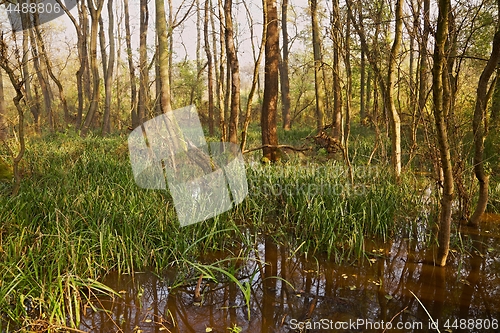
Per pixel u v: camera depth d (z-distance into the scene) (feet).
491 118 19.25
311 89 67.82
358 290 12.00
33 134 38.81
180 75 53.78
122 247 13.47
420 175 22.63
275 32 29.01
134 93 45.78
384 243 15.57
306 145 35.70
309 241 14.61
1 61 15.17
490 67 13.71
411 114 18.74
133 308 11.01
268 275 13.02
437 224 16.34
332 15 20.68
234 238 16.05
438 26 10.43
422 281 12.58
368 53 19.92
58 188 17.44
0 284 10.70
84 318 10.44
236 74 26.81
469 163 19.71
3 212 14.53
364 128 45.57
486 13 17.58
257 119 71.82
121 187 17.42
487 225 16.96
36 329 9.66
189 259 13.98
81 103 47.65
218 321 10.36
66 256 12.59
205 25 42.29
